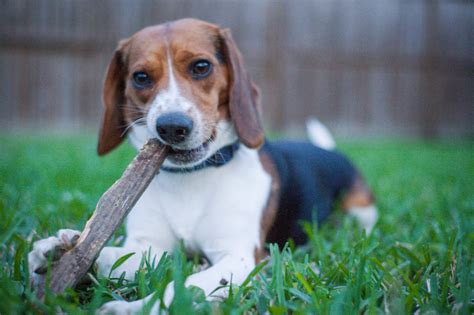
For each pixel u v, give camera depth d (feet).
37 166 3.65
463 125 7.25
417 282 1.69
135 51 1.95
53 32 6.81
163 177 1.91
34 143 5.09
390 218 2.50
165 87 1.85
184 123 1.74
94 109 6.97
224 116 1.97
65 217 2.30
